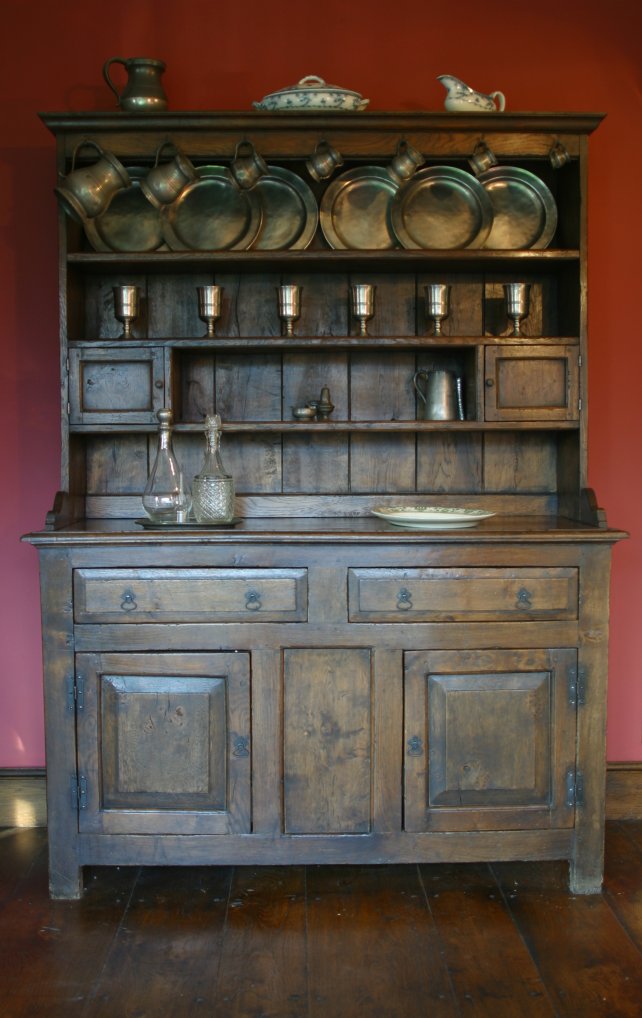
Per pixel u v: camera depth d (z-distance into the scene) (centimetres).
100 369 259
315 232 273
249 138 257
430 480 288
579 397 262
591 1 287
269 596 239
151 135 256
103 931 226
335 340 259
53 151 284
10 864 264
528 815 244
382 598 240
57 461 290
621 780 295
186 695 241
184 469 286
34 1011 194
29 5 281
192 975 207
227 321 285
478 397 261
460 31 286
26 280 286
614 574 297
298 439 286
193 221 272
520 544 240
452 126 257
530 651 242
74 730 241
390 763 242
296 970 209
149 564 239
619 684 298
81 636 240
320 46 285
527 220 276
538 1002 198
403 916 234
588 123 257
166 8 282
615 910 237
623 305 291
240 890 248
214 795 242
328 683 241
